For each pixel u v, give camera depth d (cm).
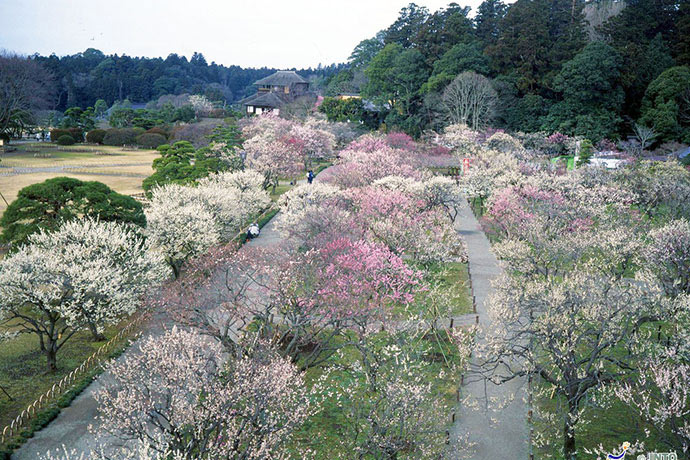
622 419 2317
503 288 2780
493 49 11138
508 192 4881
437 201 5000
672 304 2297
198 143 10538
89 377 2606
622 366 2128
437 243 3888
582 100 9781
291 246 3428
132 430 1741
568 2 12494
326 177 7750
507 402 2452
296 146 8231
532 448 2142
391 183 5050
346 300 2669
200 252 3722
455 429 2258
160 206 4009
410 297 3016
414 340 3002
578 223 4122
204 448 1706
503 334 2397
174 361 1820
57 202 3541
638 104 10375
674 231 3020
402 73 11456
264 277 3130
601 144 9094
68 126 13500
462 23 12362
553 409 2402
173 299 2667
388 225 3812
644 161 6575
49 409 2319
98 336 3070
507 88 10512
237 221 4741
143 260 3078
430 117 10994
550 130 9838
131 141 12750
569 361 2067
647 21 10975
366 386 2536
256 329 2977
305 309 2689
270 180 7112
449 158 8200
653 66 10131
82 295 2672
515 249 3297
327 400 2433
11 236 3422
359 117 11894
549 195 4697
